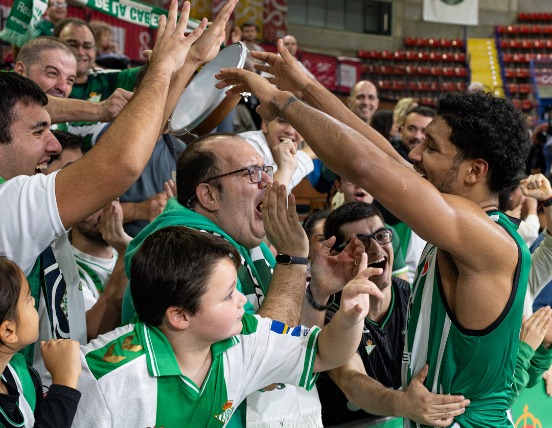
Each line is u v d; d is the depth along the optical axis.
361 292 1.31
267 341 1.40
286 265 1.61
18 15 3.22
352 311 1.31
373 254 1.97
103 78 3.49
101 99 3.45
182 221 1.65
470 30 15.51
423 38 15.09
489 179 1.38
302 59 9.84
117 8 3.54
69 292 1.57
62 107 2.01
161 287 1.27
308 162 2.81
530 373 2.11
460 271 1.32
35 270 1.51
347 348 1.37
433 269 1.40
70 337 1.55
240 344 1.38
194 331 1.30
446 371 1.39
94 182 1.26
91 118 2.01
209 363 1.35
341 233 2.01
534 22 15.59
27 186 1.27
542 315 1.98
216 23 1.66
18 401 1.19
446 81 14.36
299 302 1.58
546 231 2.45
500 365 1.38
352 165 1.27
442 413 1.37
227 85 1.62
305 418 1.71
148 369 1.28
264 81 1.50
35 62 2.57
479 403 1.41
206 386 1.33
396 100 8.49
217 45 1.67
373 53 14.52
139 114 1.33
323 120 1.34
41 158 1.52
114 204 1.93
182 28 1.49
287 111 1.40
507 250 1.29
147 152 1.31
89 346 1.32
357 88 4.54
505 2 15.65
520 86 13.86
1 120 1.42
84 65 3.43
